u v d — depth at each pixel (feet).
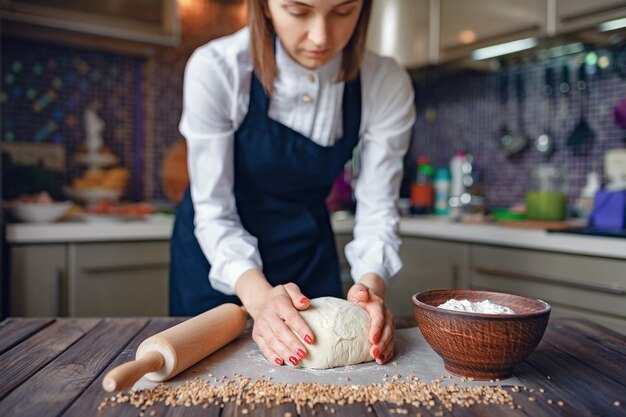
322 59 2.86
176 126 7.98
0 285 5.51
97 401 1.99
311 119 3.50
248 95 3.41
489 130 7.79
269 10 3.09
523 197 7.37
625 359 2.53
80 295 5.85
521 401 2.04
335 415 1.89
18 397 2.01
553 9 5.87
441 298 2.61
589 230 5.22
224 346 2.68
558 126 6.95
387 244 3.50
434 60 7.34
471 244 6.17
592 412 1.94
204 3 7.99
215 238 3.25
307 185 3.76
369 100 3.64
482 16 6.66
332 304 2.67
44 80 7.00
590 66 6.57
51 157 7.06
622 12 5.26
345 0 2.59
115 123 7.52
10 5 5.84
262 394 2.06
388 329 2.57
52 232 5.65
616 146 6.34
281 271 3.76
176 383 2.19
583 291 5.10
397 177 3.82
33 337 2.75
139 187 7.74
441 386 2.18
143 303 6.22
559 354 2.60
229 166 3.44
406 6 7.49
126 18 6.49
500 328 2.11
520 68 7.33
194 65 3.32
